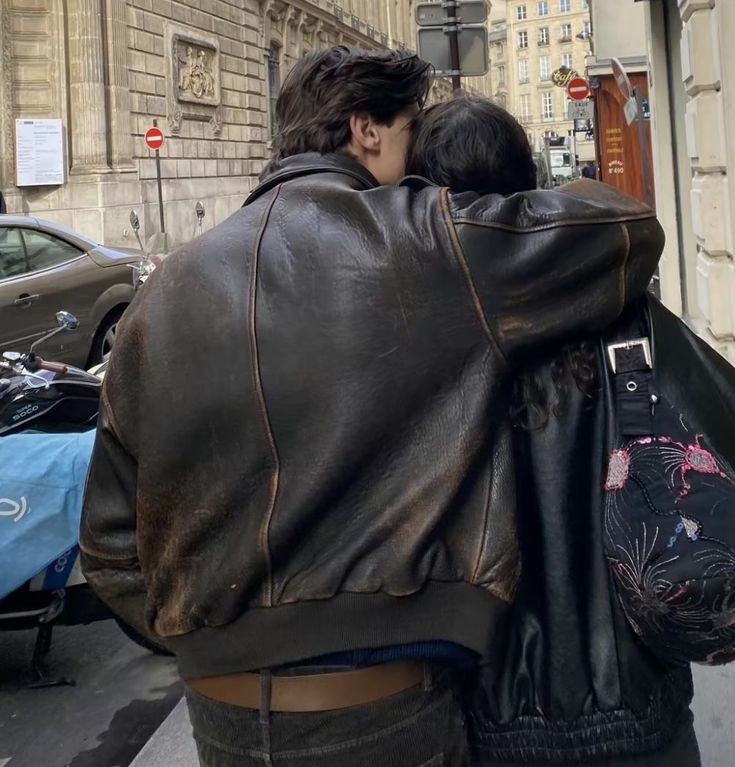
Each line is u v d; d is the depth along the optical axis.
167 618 1.46
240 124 33.59
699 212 7.75
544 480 1.46
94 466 1.60
